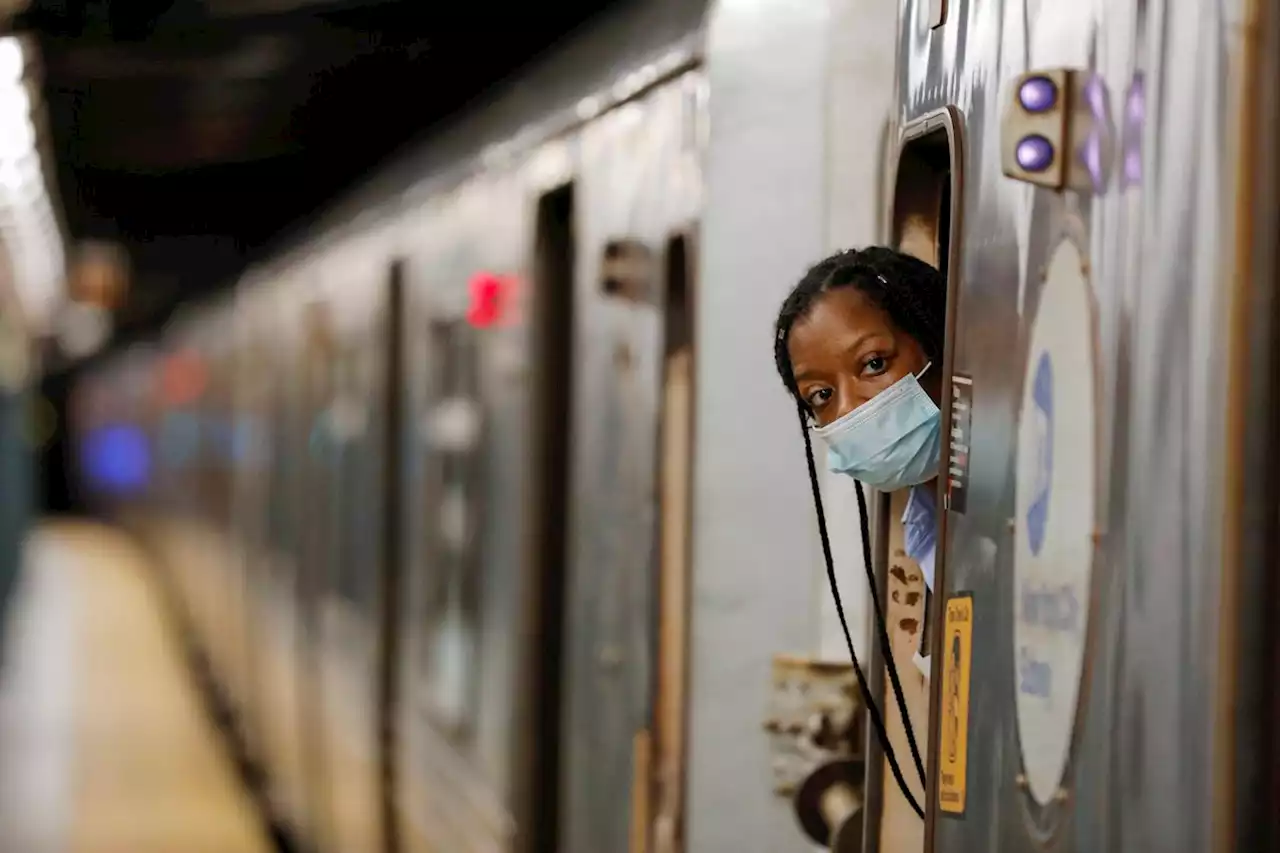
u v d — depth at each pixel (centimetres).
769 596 681
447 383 1330
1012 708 397
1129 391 350
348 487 1739
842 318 446
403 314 1516
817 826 635
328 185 2495
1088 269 368
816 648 661
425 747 1372
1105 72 365
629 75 879
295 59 1499
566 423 1060
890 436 442
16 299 3325
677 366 814
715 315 707
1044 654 382
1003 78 415
